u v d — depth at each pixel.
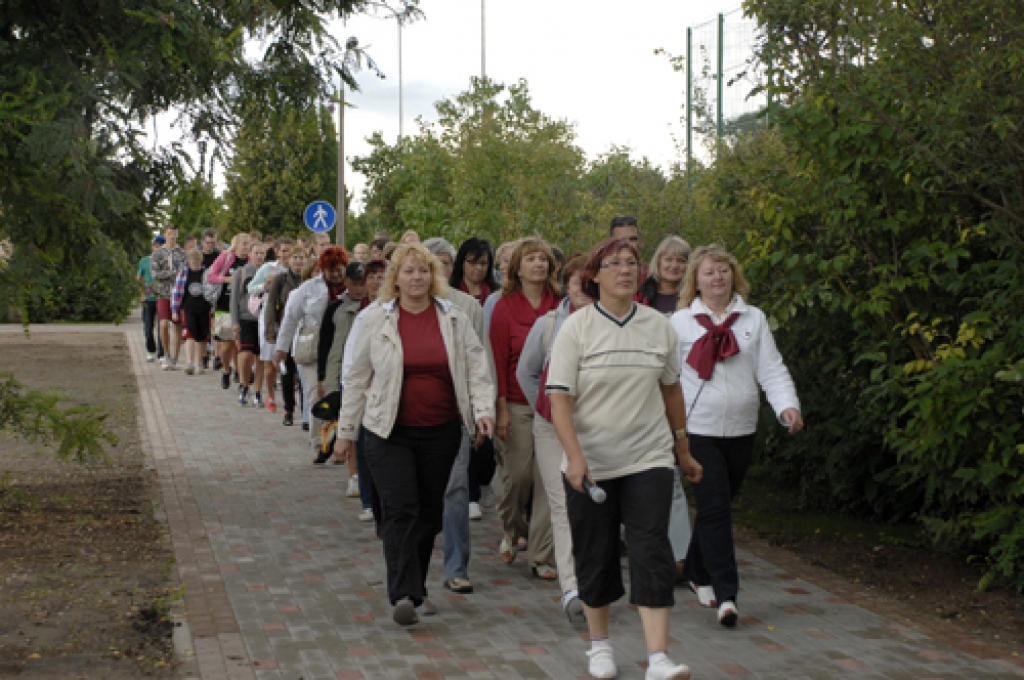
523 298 7.30
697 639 6.09
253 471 11.02
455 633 6.15
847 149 7.47
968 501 7.38
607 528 5.36
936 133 6.82
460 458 7.04
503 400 7.18
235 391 17.34
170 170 8.46
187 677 5.42
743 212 8.93
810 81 7.50
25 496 9.08
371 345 6.24
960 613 6.56
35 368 20.12
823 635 6.14
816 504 9.45
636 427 5.27
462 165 22.30
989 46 6.90
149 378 18.88
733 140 10.89
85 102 7.66
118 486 10.09
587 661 5.72
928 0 6.98
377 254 11.16
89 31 7.77
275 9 8.88
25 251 7.84
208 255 19.27
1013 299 6.84
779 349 8.77
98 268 8.04
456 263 8.26
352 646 5.90
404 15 9.71
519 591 7.02
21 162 7.49
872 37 7.28
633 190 13.09
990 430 6.74
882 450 8.33
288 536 8.35
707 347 6.39
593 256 5.34
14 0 7.58
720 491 6.33
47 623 6.16
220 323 17.31
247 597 6.76
